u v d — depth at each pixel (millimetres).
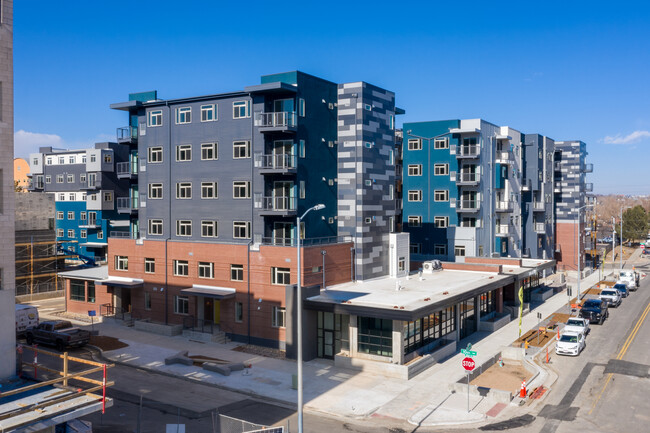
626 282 70188
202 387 31297
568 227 90438
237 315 42469
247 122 44000
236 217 44750
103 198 82188
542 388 30766
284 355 38406
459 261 66188
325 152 45500
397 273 49250
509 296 54219
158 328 44656
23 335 43438
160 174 49000
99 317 49562
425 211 68875
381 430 25078
